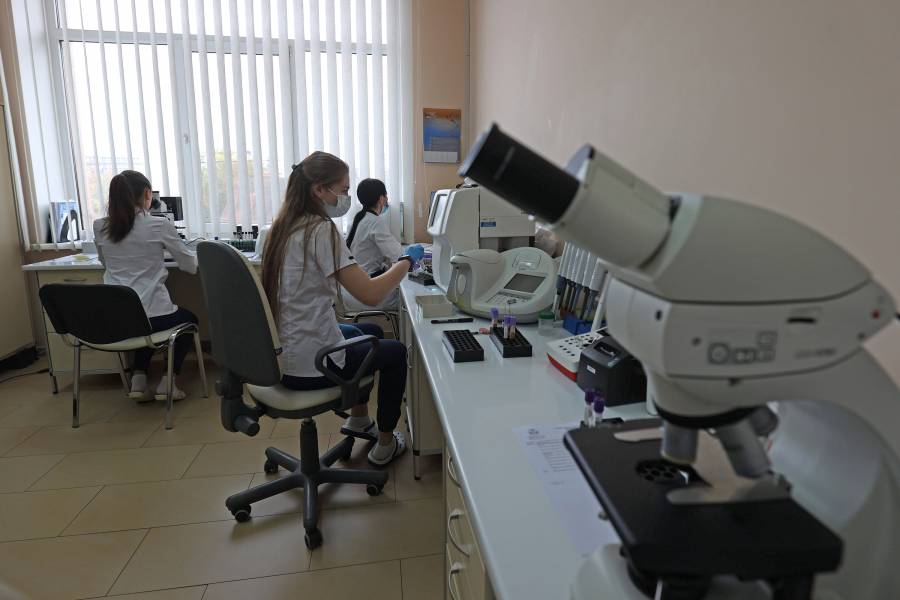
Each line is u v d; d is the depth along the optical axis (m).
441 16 3.69
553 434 0.95
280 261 1.68
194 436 2.46
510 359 1.40
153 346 2.60
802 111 0.90
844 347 0.46
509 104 2.84
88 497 1.97
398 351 2.02
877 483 0.51
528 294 1.77
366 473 1.97
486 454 0.88
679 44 1.27
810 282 0.45
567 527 0.69
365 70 3.66
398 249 3.03
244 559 1.65
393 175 3.81
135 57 3.46
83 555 1.66
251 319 1.54
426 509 1.90
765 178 0.99
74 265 2.97
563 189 0.44
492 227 2.04
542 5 2.28
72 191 3.67
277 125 3.66
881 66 0.75
